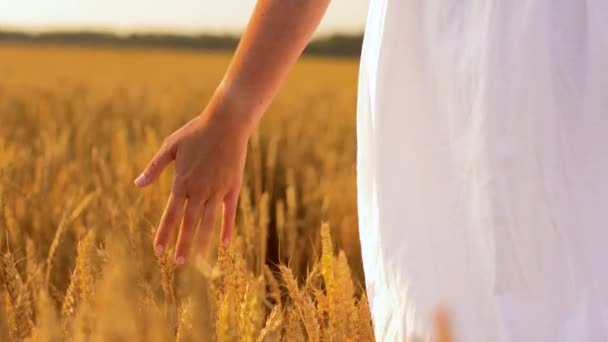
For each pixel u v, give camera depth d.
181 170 1.57
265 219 2.23
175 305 1.83
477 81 1.39
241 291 1.63
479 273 1.39
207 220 1.57
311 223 2.91
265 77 1.57
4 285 1.75
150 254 2.09
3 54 35.88
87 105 9.30
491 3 1.38
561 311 1.34
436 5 1.45
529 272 1.35
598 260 1.32
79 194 2.81
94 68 25.89
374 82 1.53
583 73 1.33
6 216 2.34
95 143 5.58
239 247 2.05
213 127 1.57
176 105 9.00
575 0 1.34
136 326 1.32
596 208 1.32
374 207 1.56
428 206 1.46
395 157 1.49
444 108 1.44
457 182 1.42
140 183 1.59
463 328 1.40
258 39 1.57
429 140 1.46
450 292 1.42
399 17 1.49
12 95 10.51
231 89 1.57
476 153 1.39
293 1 1.57
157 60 35.41
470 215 1.40
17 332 1.72
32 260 2.04
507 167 1.36
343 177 3.52
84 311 1.48
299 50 1.58
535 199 1.35
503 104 1.36
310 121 7.55
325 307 1.69
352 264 2.52
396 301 1.49
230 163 1.57
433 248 1.45
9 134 6.05
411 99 1.48
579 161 1.33
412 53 1.48
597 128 1.33
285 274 1.67
